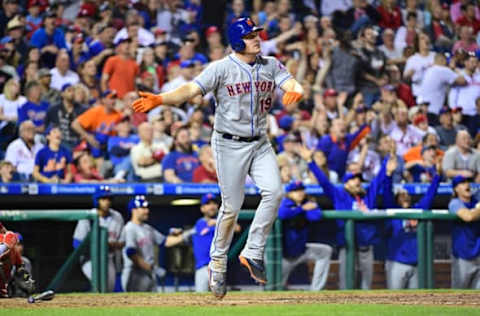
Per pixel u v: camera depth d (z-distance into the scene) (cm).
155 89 4638
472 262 3309
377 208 3469
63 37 4581
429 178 4384
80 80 4472
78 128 4238
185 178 4066
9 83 4225
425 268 3250
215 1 5103
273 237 3128
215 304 2142
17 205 4053
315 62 4953
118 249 3138
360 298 2344
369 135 4566
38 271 3250
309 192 3959
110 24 4741
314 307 1931
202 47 4984
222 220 1912
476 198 3691
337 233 3194
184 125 4159
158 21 4919
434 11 5356
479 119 5056
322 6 5206
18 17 4550
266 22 5097
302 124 4522
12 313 1862
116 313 1833
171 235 3306
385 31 5131
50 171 3984
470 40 5328
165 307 2014
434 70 5072
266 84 1828
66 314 1823
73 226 3212
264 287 3144
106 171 4175
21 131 4103
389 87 4978
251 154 1855
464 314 1723
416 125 4759
